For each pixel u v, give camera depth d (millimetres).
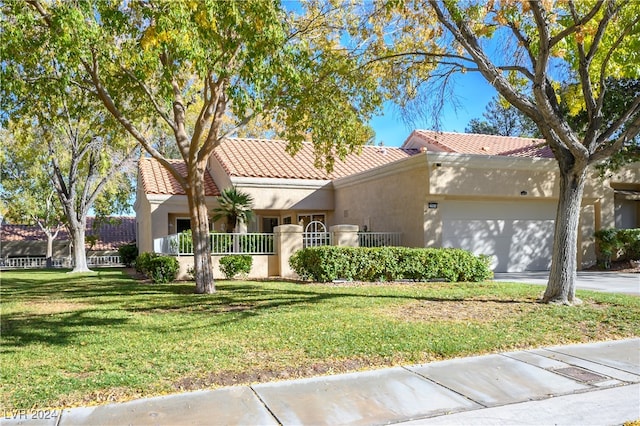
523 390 5496
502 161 17078
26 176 32125
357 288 13180
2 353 6875
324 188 22156
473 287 13258
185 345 7129
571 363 6480
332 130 13266
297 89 12031
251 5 9219
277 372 5973
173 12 8008
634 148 17656
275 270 17891
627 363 6500
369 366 6293
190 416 4730
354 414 4805
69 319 9367
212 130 13094
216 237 17266
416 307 10008
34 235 40938
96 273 22734
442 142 24125
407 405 5043
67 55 8805
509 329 8109
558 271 10570
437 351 6863
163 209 20766
